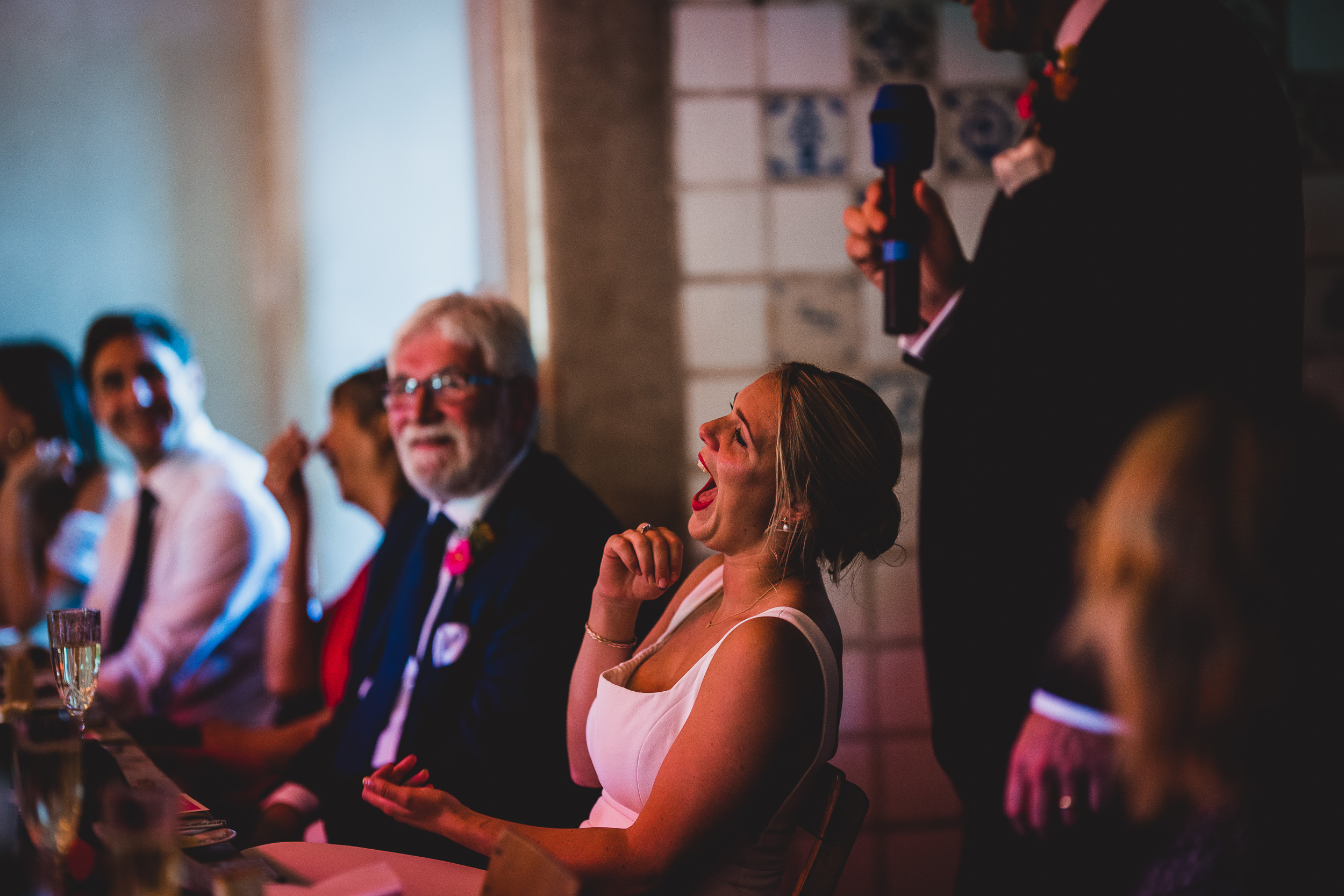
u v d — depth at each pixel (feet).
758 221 9.66
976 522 5.78
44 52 12.52
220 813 7.54
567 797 5.84
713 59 9.60
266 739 8.08
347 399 8.48
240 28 12.98
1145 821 3.15
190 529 9.46
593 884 4.00
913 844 9.51
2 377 11.44
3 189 12.47
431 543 6.82
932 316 6.32
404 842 5.94
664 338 9.68
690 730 4.12
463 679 6.15
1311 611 2.98
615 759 4.52
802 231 9.69
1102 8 5.74
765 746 4.04
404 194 13.00
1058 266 5.52
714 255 9.66
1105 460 5.19
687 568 9.70
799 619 4.23
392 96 12.97
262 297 13.11
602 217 9.59
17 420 11.48
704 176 9.64
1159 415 3.18
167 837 2.94
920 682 9.50
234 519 9.54
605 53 9.55
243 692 9.52
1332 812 3.01
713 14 9.59
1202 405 3.10
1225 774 3.00
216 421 12.99
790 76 9.64
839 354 9.74
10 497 11.16
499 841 3.68
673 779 4.09
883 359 9.75
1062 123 5.78
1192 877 3.09
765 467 4.42
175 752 7.89
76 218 12.66
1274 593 2.96
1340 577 2.99
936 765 9.51
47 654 8.20
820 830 4.21
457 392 6.59
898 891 9.50
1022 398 5.58
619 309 9.63
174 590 9.33
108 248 12.75
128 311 12.65
